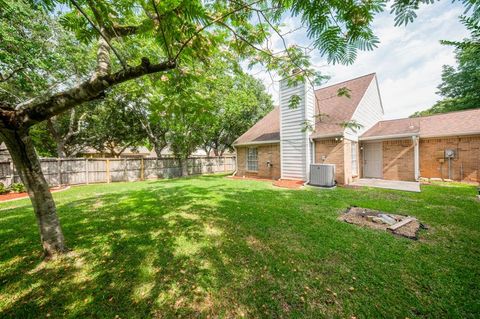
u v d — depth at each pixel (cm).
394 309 191
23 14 559
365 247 302
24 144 253
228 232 366
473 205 501
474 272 239
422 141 967
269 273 248
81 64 894
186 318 189
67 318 189
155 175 1467
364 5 111
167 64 171
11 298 214
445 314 184
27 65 671
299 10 122
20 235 373
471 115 955
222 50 246
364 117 1036
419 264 256
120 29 219
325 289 219
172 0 126
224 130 1908
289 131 941
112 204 588
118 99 1285
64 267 267
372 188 748
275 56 239
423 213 445
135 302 207
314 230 366
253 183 946
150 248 312
